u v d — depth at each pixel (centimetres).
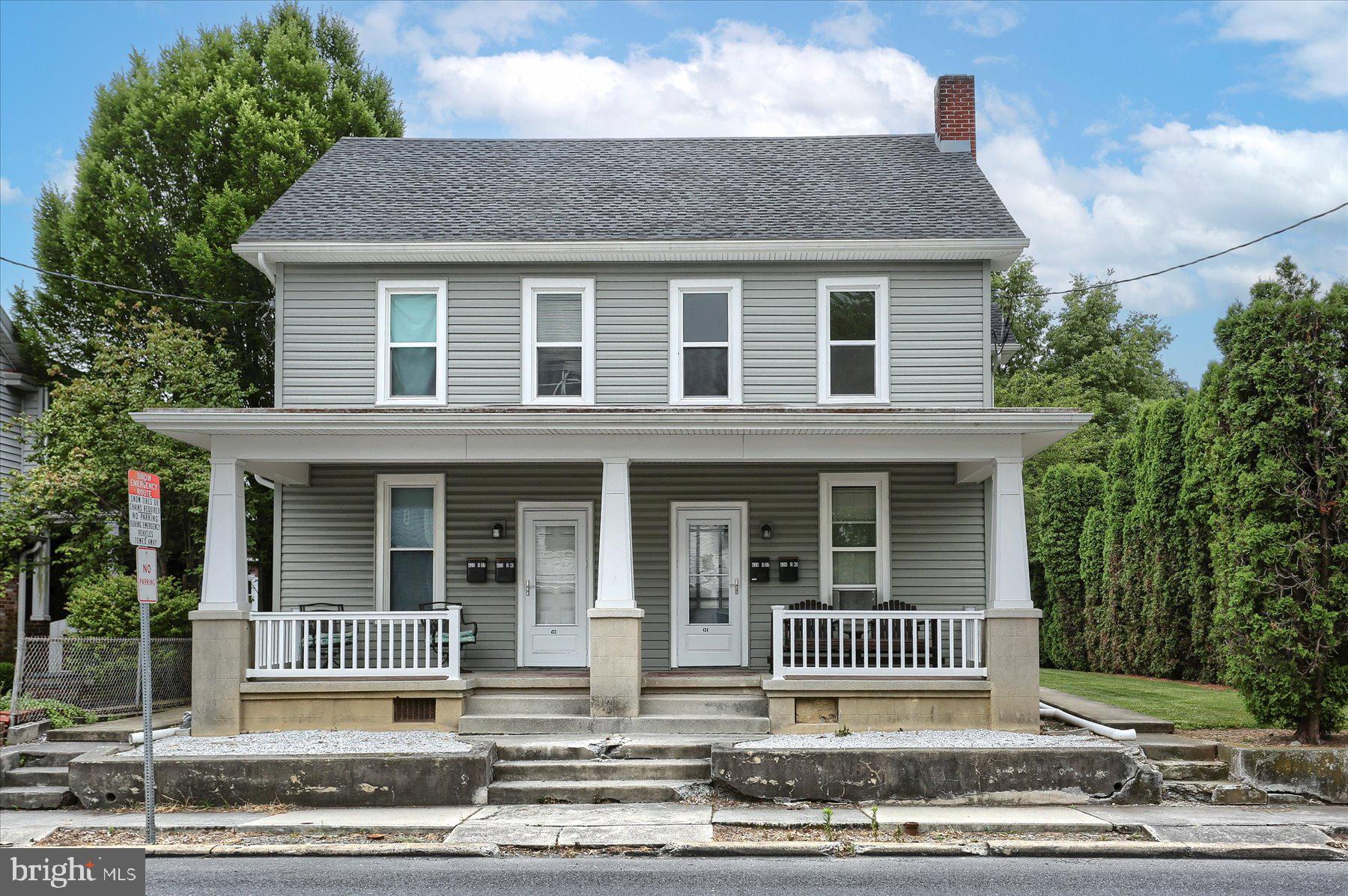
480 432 1339
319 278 1603
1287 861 947
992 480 1388
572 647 1583
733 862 938
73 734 1314
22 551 2066
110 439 1988
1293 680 1268
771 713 1317
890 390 1580
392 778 1140
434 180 1775
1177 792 1149
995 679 1310
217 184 2500
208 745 1230
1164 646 2069
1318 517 1274
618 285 1603
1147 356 4134
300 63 2586
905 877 886
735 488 1596
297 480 1549
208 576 1334
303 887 859
